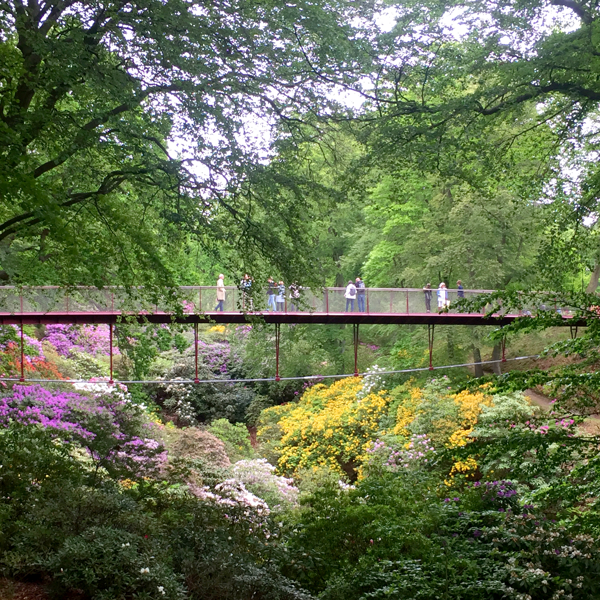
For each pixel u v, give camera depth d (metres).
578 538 7.00
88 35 8.53
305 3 9.83
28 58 8.88
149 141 10.43
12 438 7.31
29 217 9.48
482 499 8.38
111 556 5.06
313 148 14.72
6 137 7.41
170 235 11.31
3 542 5.39
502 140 13.72
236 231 11.52
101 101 9.03
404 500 8.52
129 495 7.52
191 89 9.01
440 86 11.98
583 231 13.39
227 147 9.83
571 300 6.64
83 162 10.80
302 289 11.76
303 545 7.48
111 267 10.64
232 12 9.63
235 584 5.67
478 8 11.76
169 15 8.50
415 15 11.75
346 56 10.55
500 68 11.11
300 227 11.76
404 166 12.59
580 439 6.27
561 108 12.88
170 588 4.88
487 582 6.12
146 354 13.55
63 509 5.90
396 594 5.92
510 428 6.91
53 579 5.02
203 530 6.77
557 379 6.30
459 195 14.56
